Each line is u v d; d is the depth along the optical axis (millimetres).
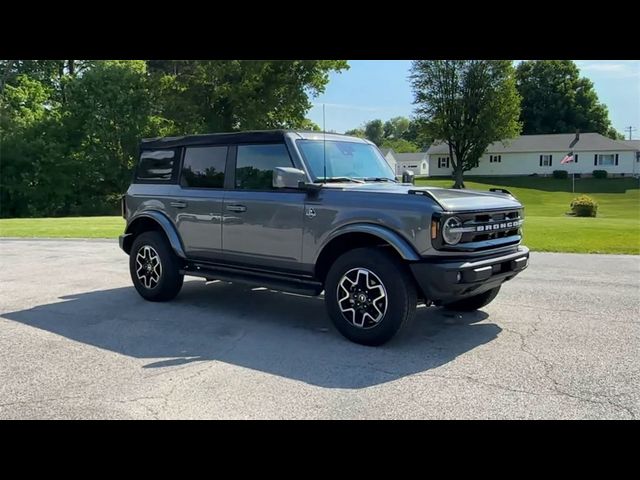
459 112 56438
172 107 36438
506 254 5422
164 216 6887
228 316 6344
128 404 3855
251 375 4406
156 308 6770
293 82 36656
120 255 11992
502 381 4238
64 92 40375
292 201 5602
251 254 6020
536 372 4430
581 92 81812
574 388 4090
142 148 7316
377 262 4988
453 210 4832
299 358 4820
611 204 43406
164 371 4516
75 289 8047
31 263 10758
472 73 55812
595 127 80750
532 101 81750
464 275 4789
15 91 39875
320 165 5793
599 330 5633
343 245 5520
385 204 5016
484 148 57188
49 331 5770
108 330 5793
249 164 6098
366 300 5098
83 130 38594
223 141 6348
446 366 4582
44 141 37438
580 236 14289
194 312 6547
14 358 4883
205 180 6520
